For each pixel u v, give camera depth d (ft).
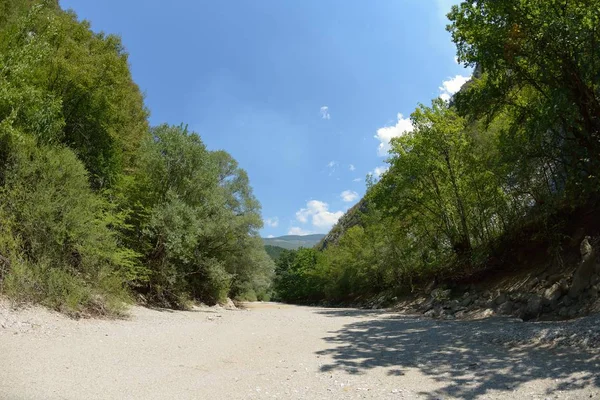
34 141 50.31
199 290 108.58
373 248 144.36
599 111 50.11
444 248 108.27
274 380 25.26
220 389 22.80
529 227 72.08
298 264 293.02
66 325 40.40
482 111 63.52
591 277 47.21
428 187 98.48
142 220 79.82
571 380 22.70
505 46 53.57
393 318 75.46
